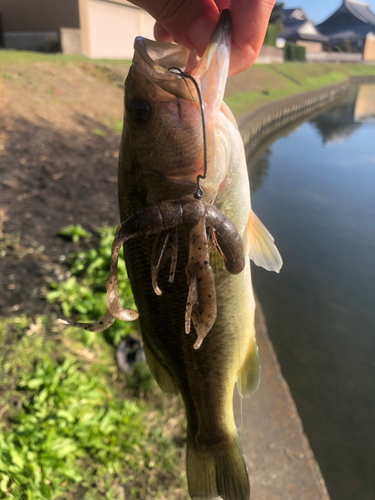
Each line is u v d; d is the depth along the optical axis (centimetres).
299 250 109
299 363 69
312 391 63
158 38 25
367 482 50
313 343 74
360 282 94
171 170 18
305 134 274
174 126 18
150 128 18
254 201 144
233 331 23
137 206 20
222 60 17
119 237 15
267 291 89
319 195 151
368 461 53
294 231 120
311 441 55
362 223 127
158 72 17
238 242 16
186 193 19
